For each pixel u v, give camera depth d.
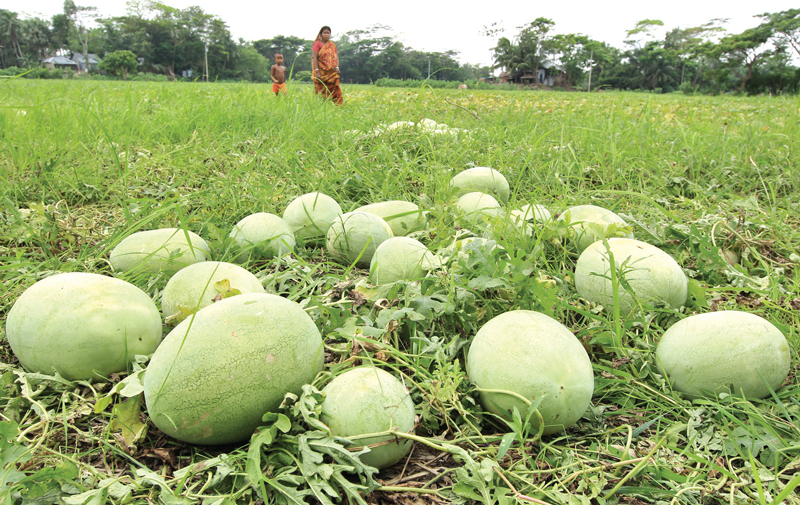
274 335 1.90
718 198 5.01
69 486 1.67
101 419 2.06
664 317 2.76
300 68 59.94
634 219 3.96
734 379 2.18
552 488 1.79
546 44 83.75
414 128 6.38
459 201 4.07
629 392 2.34
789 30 55.78
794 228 4.47
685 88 59.97
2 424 1.67
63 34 107.38
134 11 87.88
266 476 1.73
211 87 15.30
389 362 2.28
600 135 6.48
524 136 6.70
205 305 2.45
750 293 3.12
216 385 1.79
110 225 3.93
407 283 2.55
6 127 5.05
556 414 1.95
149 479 1.67
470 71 45.62
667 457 1.97
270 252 3.42
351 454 1.67
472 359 2.14
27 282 2.92
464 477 1.71
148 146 5.97
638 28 90.81
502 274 2.56
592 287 2.84
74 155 5.43
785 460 1.95
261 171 5.13
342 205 4.43
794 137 6.84
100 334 2.09
